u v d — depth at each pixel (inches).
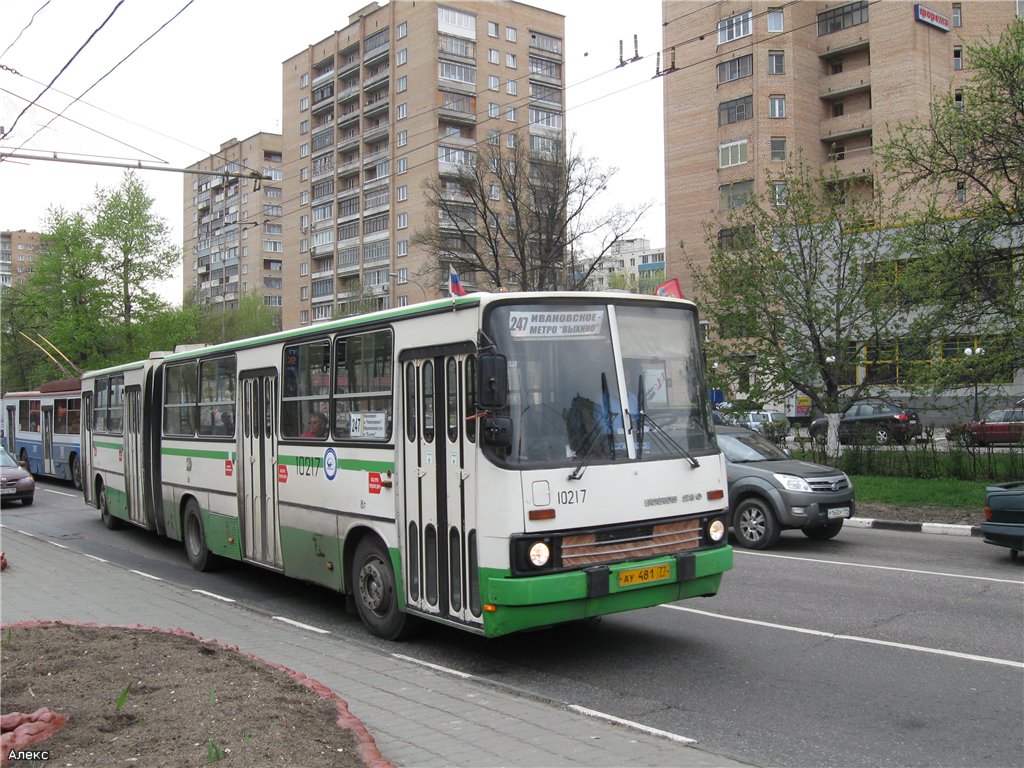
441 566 277.9
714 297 849.5
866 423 1155.9
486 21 2861.7
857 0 2074.3
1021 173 649.0
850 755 198.2
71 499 895.1
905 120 1996.8
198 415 467.5
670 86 2251.5
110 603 368.2
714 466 294.0
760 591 387.9
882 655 281.1
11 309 1972.2
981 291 663.8
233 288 3853.3
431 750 195.2
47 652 250.7
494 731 209.3
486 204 1782.7
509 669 277.4
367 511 316.5
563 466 259.3
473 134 2837.1
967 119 655.8
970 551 486.6
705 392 301.4
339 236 3191.4
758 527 511.2
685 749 198.8
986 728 213.8
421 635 322.0
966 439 767.7
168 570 482.3
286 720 190.9
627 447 273.0
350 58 3174.2
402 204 2913.4
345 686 249.3
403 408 297.9
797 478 502.9
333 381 342.3
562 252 1722.4
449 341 275.6
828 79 2140.7
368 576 320.8
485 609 255.1
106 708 197.0
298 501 364.2
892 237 730.2
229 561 486.9
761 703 237.8
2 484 804.0
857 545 518.9
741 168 2108.8
